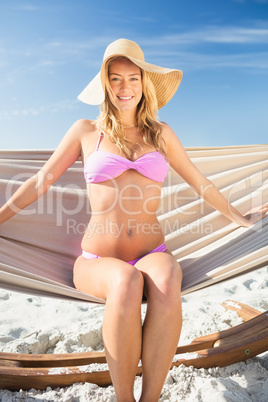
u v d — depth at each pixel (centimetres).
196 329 287
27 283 196
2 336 285
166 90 256
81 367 224
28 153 291
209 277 222
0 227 266
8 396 211
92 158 227
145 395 175
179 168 255
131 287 176
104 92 225
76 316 322
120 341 171
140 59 231
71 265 270
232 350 238
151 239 226
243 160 317
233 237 265
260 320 255
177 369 229
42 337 280
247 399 203
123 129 233
